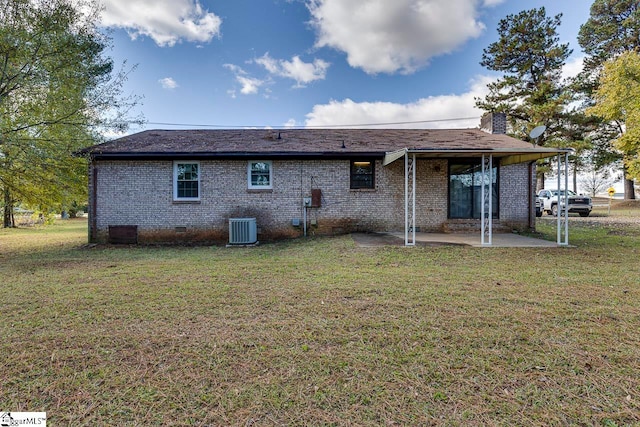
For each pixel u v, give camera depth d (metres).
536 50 22.55
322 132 13.95
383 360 2.67
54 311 3.87
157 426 1.95
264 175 11.23
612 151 24.81
